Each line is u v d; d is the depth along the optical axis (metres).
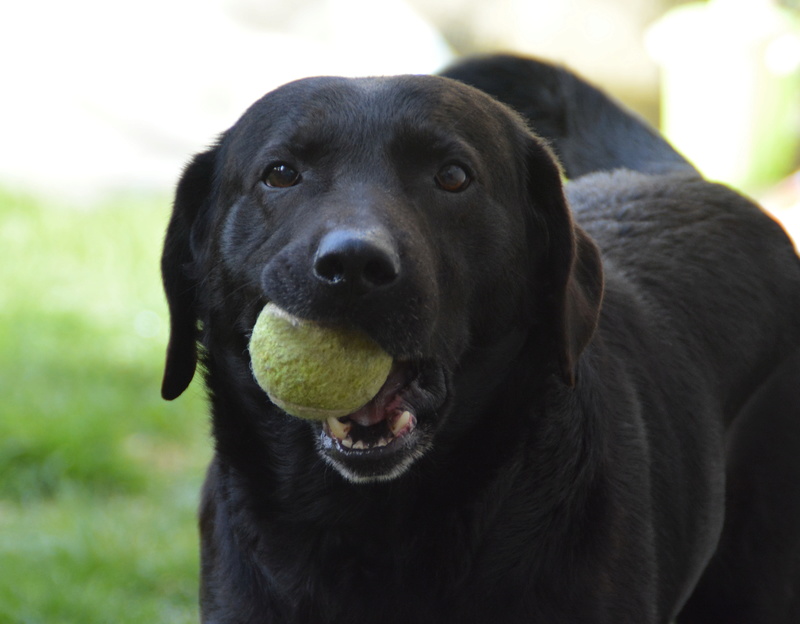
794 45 20.72
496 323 5.71
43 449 10.91
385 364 5.09
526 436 5.64
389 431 5.27
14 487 10.60
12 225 19.91
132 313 16.05
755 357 7.11
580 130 8.51
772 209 18.16
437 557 5.58
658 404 6.39
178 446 11.91
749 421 7.10
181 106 26.95
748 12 21.23
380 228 4.96
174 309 6.21
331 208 5.16
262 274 5.19
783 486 6.94
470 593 5.57
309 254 5.02
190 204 6.23
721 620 7.06
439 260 5.39
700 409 6.63
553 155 5.94
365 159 5.44
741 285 7.21
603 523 5.64
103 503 10.42
